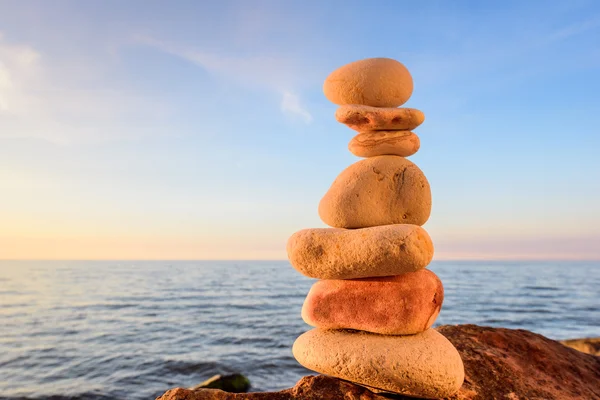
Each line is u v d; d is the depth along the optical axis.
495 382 4.26
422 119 4.12
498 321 28.69
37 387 13.25
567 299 41.84
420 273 3.88
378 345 3.67
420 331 3.79
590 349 13.70
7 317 28.08
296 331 22.72
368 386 3.77
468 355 4.62
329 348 3.79
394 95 4.12
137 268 123.12
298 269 3.96
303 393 3.79
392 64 4.16
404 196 3.94
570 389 4.44
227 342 19.89
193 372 14.95
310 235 3.84
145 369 15.27
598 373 4.97
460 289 52.31
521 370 4.55
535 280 70.06
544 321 28.72
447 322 28.30
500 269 115.81
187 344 19.44
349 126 4.25
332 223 4.07
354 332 3.90
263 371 15.01
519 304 37.81
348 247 3.65
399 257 3.50
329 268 3.76
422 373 3.49
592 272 103.56
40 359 16.59
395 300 3.73
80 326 24.41
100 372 14.88
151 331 22.77
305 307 4.08
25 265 160.38
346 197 3.97
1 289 51.03
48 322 25.84
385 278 3.83
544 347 5.10
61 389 13.05
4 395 12.52
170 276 79.69
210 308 32.97
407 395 3.72
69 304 35.75
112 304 35.69
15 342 19.83
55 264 175.88
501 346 4.98
